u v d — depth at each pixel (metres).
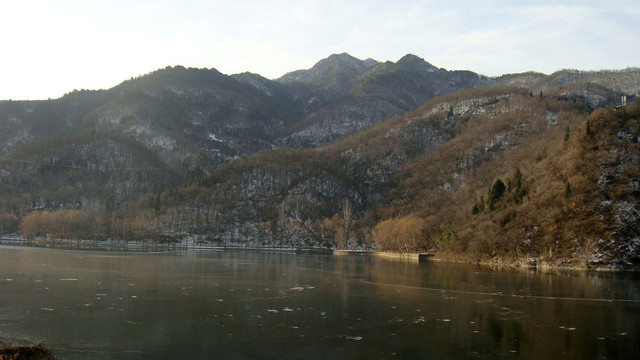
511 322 49.97
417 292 69.56
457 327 47.44
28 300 57.22
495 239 123.56
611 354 39.38
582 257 105.62
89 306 54.44
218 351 38.47
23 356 33.56
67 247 183.75
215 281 78.69
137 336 42.34
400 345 40.88
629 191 113.06
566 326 48.47
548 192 123.06
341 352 38.69
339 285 76.56
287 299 61.69
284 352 38.47
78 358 36.38
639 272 98.25
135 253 152.75
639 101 170.75
